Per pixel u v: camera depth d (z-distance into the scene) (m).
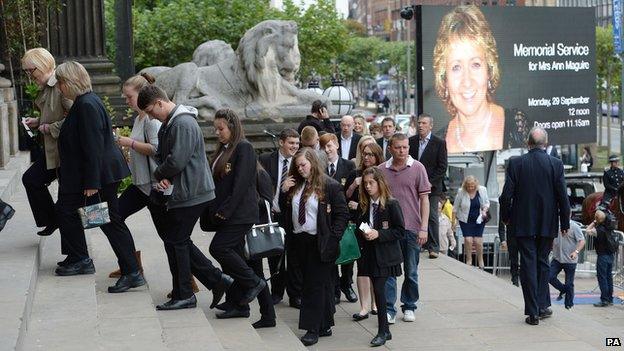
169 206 8.68
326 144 11.39
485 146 24.95
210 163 9.09
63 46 20.28
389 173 10.90
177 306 8.91
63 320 7.54
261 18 36.41
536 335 10.58
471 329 10.74
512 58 25.25
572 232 16.14
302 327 9.79
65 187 8.73
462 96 24.45
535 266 11.07
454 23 24.16
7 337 6.36
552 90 25.92
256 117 18.23
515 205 11.11
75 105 8.59
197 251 9.31
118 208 9.00
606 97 57.06
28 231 10.04
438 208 14.60
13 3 18.02
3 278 7.90
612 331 11.23
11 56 18.88
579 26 26.14
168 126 8.52
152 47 35.19
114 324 7.96
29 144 9.62
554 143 26.08
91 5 20.36
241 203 8.97
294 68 18.78
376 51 90.25
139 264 9.61
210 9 35.38
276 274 11.23
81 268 8.96
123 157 8.88
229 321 9.36
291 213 9.68
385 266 9.86
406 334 10.45
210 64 21.72
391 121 14.20
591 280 20.52
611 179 22.09
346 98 21.47
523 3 73.06
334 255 9.58
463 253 19.98
